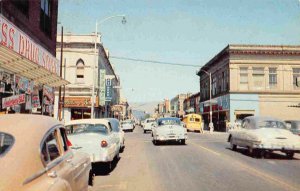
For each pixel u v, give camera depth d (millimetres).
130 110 149375
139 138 31781
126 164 13539
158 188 8766
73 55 42719
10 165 3598
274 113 50969
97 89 43500
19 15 16625
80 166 5660
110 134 11992
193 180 9875
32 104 17297
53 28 23266
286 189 8578
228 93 51438
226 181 9680
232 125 45594
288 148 15234
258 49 50906
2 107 13297
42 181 3830
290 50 51000
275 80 51469
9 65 11914
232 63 51156
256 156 16219
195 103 84438
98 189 8664
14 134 3988
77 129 11773
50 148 4516
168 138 23109
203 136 36219
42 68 12547
